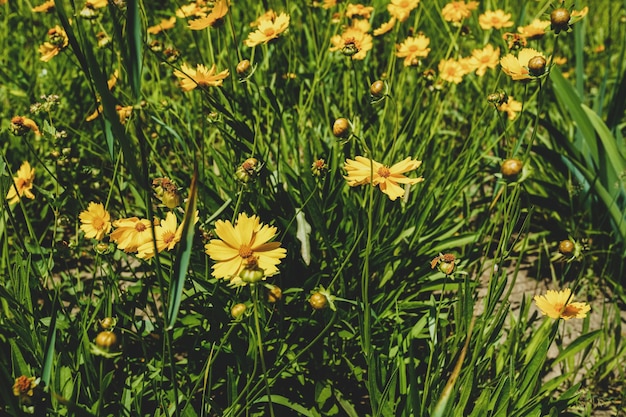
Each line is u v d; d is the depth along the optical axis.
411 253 0.95
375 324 0.89
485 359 0.79
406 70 1.13
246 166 0.72
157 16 1.52
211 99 0.82
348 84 1.09
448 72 1.07
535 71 0.69
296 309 0.89
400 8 1.06
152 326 0.83
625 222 1.05
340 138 0.70
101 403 0.67
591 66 1.62
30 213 1.11
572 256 0.74
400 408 0.77
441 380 0.77
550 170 1.24
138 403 0.76
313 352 0.88
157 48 0.99
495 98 0.86
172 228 0.72
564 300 0.75
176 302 0.62
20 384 0.66
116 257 0.91
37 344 0.77
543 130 1.34
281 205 0.93
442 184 1.01
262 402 0.83
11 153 1.17
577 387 0.78
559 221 1.15
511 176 0.66
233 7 1.44
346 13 1.15
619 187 1.03
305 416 0.85
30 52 1.40
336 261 0.91
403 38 1.23
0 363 0.67
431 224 1.00
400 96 1.08
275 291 0.65
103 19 1.36
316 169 0.82
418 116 1.09
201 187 0.88
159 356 0.83
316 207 0.89
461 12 1.11
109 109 0.57
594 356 0.95
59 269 1.03
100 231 0.76
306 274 0.92
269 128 1.00
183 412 0.72
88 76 0.62
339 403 0.85
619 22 1.64
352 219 0.93
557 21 0.69
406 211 0.95
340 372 0.88
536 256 1.14
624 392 0.89
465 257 1.00
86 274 1.02
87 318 0.81
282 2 1.33
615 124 1.16
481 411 0.75
